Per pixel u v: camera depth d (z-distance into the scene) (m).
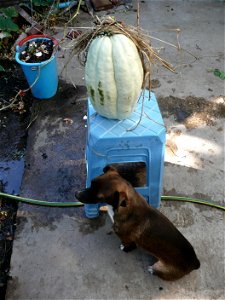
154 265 2.72
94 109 2.76
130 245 2.83
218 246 2.95
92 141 2.62
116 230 2.64
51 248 2.96
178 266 2.55
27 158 3.66
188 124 3.97
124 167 2.86
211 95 4.31
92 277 2.79
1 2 5.54
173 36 5.21
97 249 2.95
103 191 2.38
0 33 5.04
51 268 2.84
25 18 5.38
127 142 2.61
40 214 3.18
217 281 2.75
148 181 2.89
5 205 3.33
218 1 5.96
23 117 4.18
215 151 3.68
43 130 3.96
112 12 5.70
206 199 3.27
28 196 3.33
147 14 5.67
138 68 2.48
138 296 2.69
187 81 4.50
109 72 2.42
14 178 3.60
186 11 5.75
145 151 2.68
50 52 4.16
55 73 4.20
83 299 2.68
